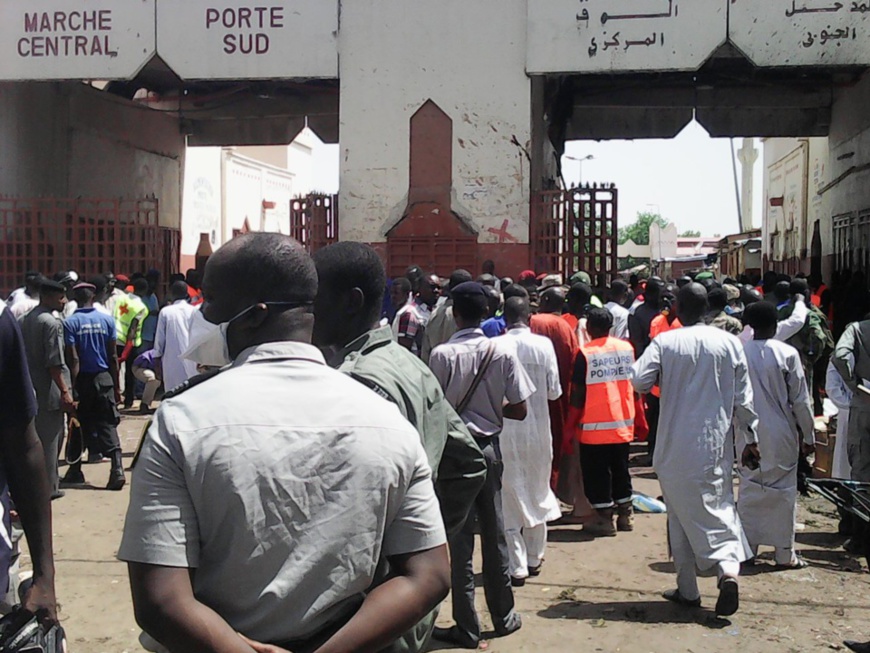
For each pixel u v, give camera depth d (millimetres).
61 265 15711
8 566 2664
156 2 14461
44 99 16250
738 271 32312
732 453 4961
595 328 6602
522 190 14195
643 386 4953
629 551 6238
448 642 4598
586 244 14180
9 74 14625
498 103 14188
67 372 7102
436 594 1882
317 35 14430
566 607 5148
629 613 5043
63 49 14570
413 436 1941
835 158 19547
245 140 20828
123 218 18500
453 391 4598
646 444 10125
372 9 14352
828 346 9367
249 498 1752
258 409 1820
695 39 13500
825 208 20875
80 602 5152
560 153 19391
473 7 14188
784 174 25922
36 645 2312
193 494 1758
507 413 4742
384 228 14492
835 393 6172
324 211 14914
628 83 19156
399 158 14430
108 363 7898
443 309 7371
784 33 13281
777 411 5723
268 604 1756
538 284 11609
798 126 20172
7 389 2596
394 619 1813
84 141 17391
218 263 1999
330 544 1784
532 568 5691
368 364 2617
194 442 1773
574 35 13844
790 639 4668
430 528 1917
